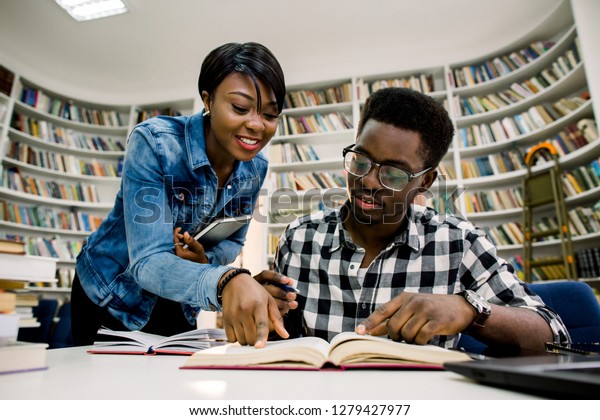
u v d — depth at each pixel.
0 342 0.43
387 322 0.51
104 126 3.69
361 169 0.73
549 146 2.52
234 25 3.01
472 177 2.91
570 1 2.51
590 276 2.26
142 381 0.35
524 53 2.92
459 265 0.80
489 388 0.31
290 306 0.67
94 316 1.00
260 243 2.99
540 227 2.63
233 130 0.84
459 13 2.88
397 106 0.71
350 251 0.85
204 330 0.70
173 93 3.76
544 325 0.59
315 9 2.86
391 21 2.97
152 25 2.99
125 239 0.95
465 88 3.08
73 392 0.31
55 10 2.81
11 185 3.08
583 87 2.63
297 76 3.50
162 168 0.84
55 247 3.21
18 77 3.27
